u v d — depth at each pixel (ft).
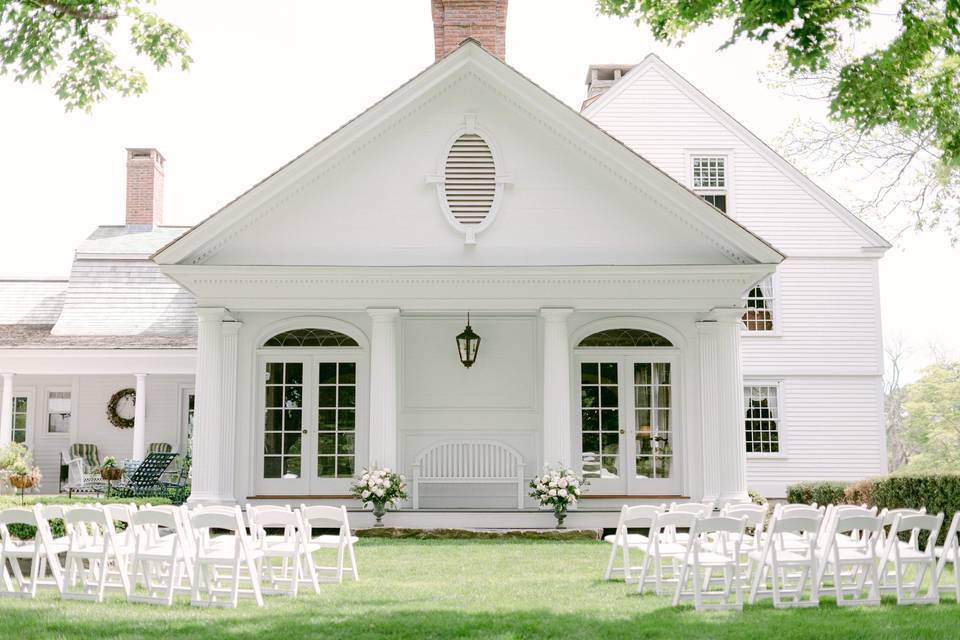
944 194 69.56
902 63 36.40
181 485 71.10
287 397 56.59
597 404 57.16
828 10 33.99
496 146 54.49
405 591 32.89
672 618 27.09
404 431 56.49
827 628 25.44
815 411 83.05
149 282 84.38
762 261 52.75
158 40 44.96
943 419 121.90
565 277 52.54
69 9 41.47
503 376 56.95
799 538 37.01
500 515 52.42
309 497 55.36
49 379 82.69
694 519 30.78
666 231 54.03
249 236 53.67
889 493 46.62
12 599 30.17
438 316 57.11
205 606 29.19
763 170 84.48
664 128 84.64
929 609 28.48
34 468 72.90
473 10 63.10
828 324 83.76
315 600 30.68
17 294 88.58
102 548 32.30
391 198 54.13
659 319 56.29
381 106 53.67
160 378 81.41
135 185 92.63
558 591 32.76
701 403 55.01
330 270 51.90
